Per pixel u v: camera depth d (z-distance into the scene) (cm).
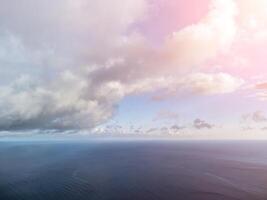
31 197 5125
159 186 6119
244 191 5662
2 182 6525
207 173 7850
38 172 8012
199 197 5206
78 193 5444
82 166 9338
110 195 5316
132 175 7519
